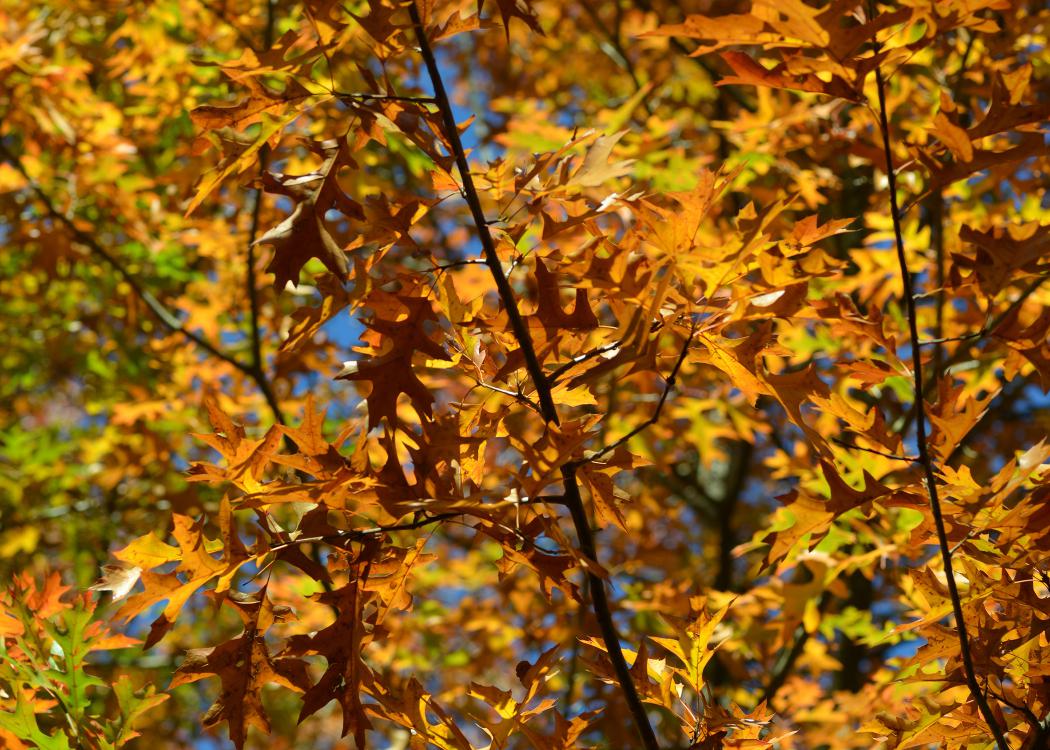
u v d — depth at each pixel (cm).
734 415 552
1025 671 189
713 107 719
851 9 142
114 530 660
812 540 174
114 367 673
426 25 180
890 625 378
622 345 167
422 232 693
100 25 610
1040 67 397
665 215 169
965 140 160
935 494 167
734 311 174
